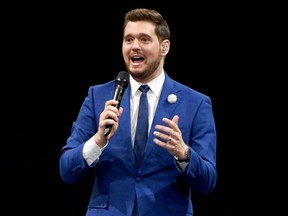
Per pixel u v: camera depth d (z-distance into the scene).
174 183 7.35
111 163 7.39
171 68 15.48
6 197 15.56
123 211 7.21
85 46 15.63
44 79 15.84
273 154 15.59
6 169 15.67
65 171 7.37
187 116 7.58
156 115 7.50
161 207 7.24
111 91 7.82
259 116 15.63
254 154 15.62
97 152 7.12
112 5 15.41
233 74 15.55
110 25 15.49
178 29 15.39
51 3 15.55
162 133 7.38
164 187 7.30
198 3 15.24
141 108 7.54
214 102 15.62
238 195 15.53
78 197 15.59
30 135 15.82
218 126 15.70
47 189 15.65
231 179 15.60
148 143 7.35
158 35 7.56
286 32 15.20
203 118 7.61
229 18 15.30
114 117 6.89
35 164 15.73
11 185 15.62
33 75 15.86
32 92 15.86
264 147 15.62
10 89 15.86
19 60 15.83
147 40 7.47
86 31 15.59
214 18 15.30
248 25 15.29
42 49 15.77
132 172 7.32
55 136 15.80
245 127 15.65
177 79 15.49
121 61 15.53
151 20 7.56
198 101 7.71
